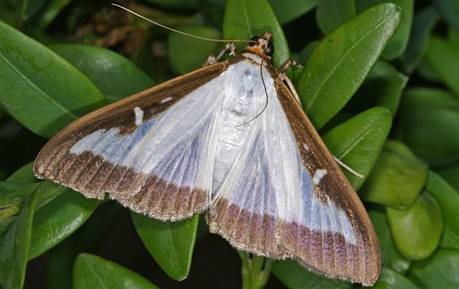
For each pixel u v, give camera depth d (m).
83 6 0.22
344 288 0.19
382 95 0.20
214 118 0.18
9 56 0.18
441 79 0.21
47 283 0.22
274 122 0.18
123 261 0.25
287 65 0.19
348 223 0.18
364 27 0.18
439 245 0.19
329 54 0.19
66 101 0.19
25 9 0.20
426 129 0.21
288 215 0.18
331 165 0.18
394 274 0.19
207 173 0.18
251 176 0.18
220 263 0.26
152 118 0.18
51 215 0.18
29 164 0.19
